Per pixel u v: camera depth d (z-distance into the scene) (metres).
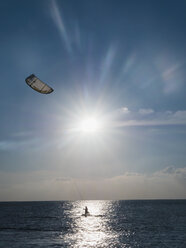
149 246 41.62
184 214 116.25
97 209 180.75
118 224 76.56
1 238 48.59
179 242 44.75
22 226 69.75
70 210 168.25
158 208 178.62
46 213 132.50
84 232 59.22
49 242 45.31
